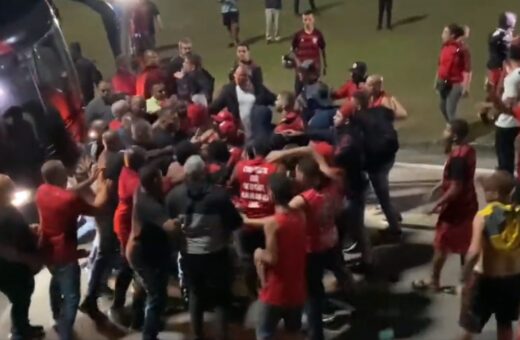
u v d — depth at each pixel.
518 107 10.25
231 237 7.93
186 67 12.47
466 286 7.19
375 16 21.23
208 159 8.56
